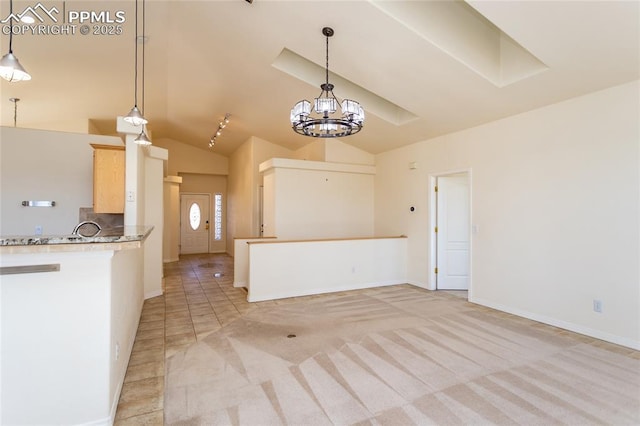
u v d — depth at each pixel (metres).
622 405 2.21
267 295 4.96
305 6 3.23
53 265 1.84
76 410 1.90
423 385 2.48
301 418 2.08
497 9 2.76
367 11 3.14
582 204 3.56
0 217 4.26
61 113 5.64
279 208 6.41
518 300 4.20
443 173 5.38
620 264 3.27
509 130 4.34
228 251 10.67
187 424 2.03
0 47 3.64
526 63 3.54
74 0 3.13
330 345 3.24
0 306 1.77
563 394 2.35
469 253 4.87
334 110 3.22
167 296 5.16
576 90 3.51
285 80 4.92
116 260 2.23
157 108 6.57
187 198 10.65
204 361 2.90
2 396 1.78
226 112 6.69
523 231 4.16
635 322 3.16
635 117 3.16
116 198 4.00
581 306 3.57
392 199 6.62
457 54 3.52
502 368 2.75
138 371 2.72
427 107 4.63
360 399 2.29
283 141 7.96
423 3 3.34
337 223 6.90
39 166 4.41
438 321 3.96
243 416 2.11
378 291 5.56
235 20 3.70
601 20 2.64
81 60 4.15
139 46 4.07
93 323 1.94
